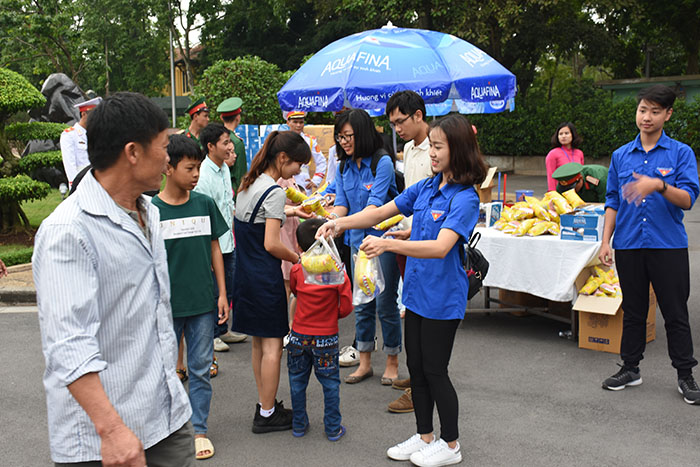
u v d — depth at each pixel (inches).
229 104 259.9
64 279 70.7
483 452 144.8
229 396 182.9
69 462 72.9
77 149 254.7
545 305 255.3
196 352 147.6
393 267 177.2
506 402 172.9
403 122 173.5
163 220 142.3
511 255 223.6
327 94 273.9
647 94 167.0
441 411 136.6
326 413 152.8
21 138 430.6
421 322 135.6
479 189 306.7
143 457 71.0
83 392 69.2
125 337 76.7
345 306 150.1
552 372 194.4
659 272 169.6
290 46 1375.5
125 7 1496.1
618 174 177.5
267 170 152.1
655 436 150.9
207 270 146.9
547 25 982.4
